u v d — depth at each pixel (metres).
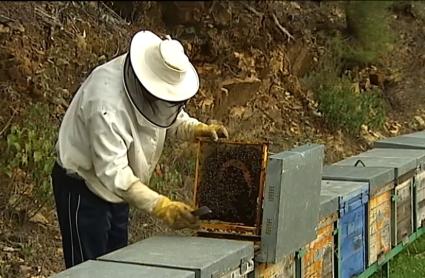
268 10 9.58
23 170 5.29
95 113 3.33
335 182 4.58
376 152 5.82
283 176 3.18
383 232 4.94
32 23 6.87
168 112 3.41
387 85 10.31
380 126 9.55
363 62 10.29
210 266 2.84
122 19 8.02
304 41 9.80
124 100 3.38
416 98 10.17
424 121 9.89
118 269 2.78
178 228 3.22
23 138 5.18
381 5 10.39
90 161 3.47
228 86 8.27
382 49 10.40
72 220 3.62
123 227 3.84
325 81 9.64
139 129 3.46
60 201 3.65
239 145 3.34
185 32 8.45
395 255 5.58
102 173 3.29
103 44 7.28
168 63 3.30
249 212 3.29
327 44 10.22
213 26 8.66
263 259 3.22
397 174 5.05
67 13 7.34
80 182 3.59
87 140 3.45
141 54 3.35
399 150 5.93
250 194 3.29
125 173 3.27
